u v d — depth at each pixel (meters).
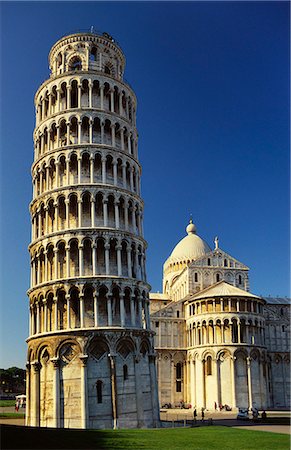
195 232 155.62
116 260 66.06
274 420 74.12
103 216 67.25
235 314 109.25
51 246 66.31
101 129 71.69
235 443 40.31
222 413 96.19
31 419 61.41
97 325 61.22
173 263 146.25
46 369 61.72
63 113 71.88
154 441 40.47
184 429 53.94
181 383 115.38
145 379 63.88
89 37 78.75
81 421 57.25
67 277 63.19
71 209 67.44
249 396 104.69
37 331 64.12
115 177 70.19
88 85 73.56
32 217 72.62
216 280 126.12
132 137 77.06
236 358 106.75
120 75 82.62
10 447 32.91
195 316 113.31
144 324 66.75
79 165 68.81
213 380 106.00
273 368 120.31
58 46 79.50
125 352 62.06
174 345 117.31
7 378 171.38
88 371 59.34
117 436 43.22
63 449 33.91
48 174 70.81
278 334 122.69
